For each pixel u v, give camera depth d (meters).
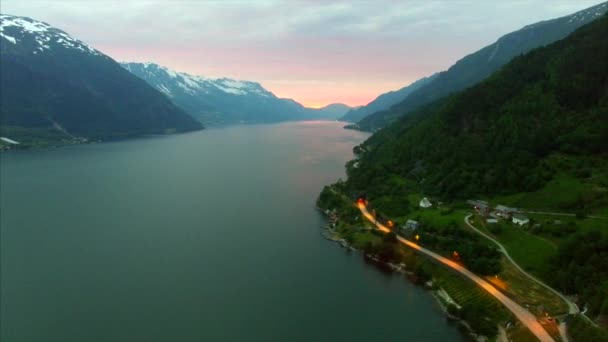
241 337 94.12
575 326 85.88
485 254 120.25
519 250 120.06
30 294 111.81
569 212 135.38
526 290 103.94
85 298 109.94
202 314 103.19
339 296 113.44
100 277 121.75
